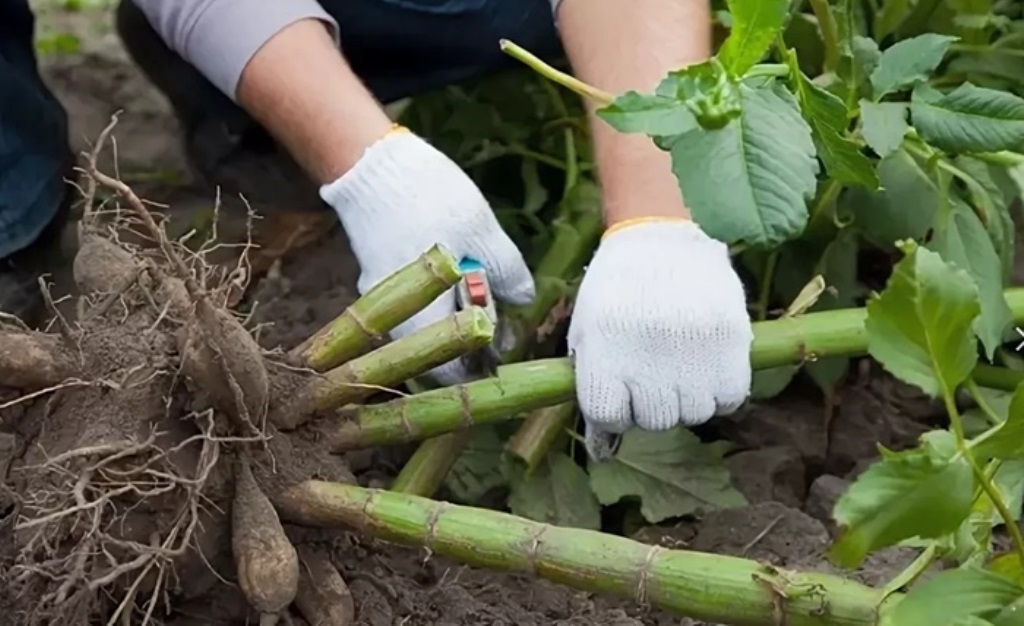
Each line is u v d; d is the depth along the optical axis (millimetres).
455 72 1735
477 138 1730
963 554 935
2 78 1538
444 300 1241
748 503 1330
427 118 1830
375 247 1284
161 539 1039
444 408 1138
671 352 1140
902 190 1347
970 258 1259
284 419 1095
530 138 1754
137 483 997
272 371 1101
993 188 1346
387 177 1274
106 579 933
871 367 1499
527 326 1398
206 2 1358
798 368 1462
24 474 1052
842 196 1435
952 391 808
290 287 1685
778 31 867
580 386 1153
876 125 1065
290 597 1027
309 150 1339
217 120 1769
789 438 1424
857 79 1171
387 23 1629
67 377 1048
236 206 1818
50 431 1058
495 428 1391
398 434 1136
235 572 1098
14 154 1561
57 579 966
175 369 1036
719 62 859
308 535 1124
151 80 1784
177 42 1413
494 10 1635
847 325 1177
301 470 1095
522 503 1332
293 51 1331
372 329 1105
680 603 968
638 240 1178
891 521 798
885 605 909
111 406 1035
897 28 1532
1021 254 1549
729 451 1427
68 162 1694
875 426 1443
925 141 1078
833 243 1447
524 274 1301
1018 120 1003
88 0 2135
